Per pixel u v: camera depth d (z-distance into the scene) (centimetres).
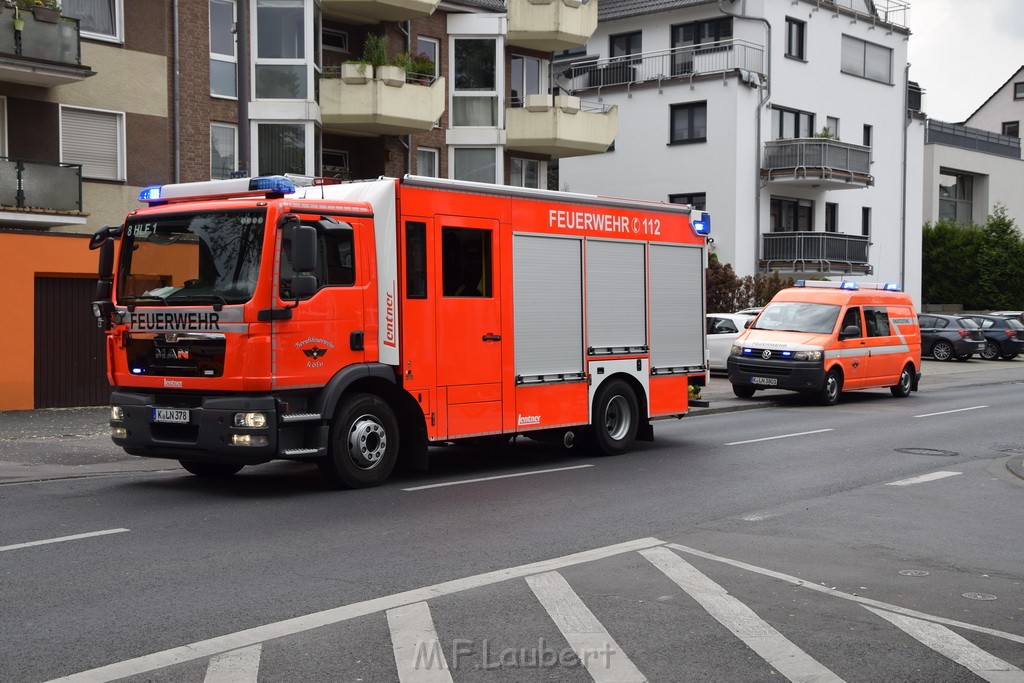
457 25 3136
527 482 1155
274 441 1009
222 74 2542
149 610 629
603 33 4609
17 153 2148
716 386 2673
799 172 4147
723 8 4181
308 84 2617
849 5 4669
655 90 4306
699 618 624
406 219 1123
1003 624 624
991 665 545
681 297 1488
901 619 629
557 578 715
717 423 1866
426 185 1144
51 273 1992
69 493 1073
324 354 1049
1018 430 1741
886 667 540
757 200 4191
